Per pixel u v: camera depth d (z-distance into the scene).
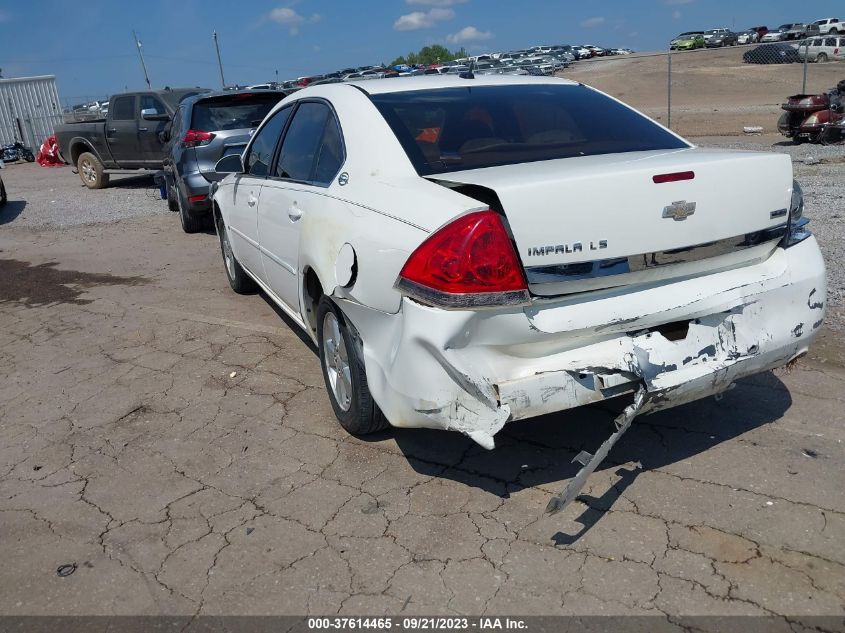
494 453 3.46
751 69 34.34
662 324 2.88
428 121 3.48
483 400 2.66
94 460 3.66
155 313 6.13
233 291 6.68
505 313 2.63
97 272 7.85
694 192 2.79
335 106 3.87
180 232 10.01
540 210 2.59
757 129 16.75
